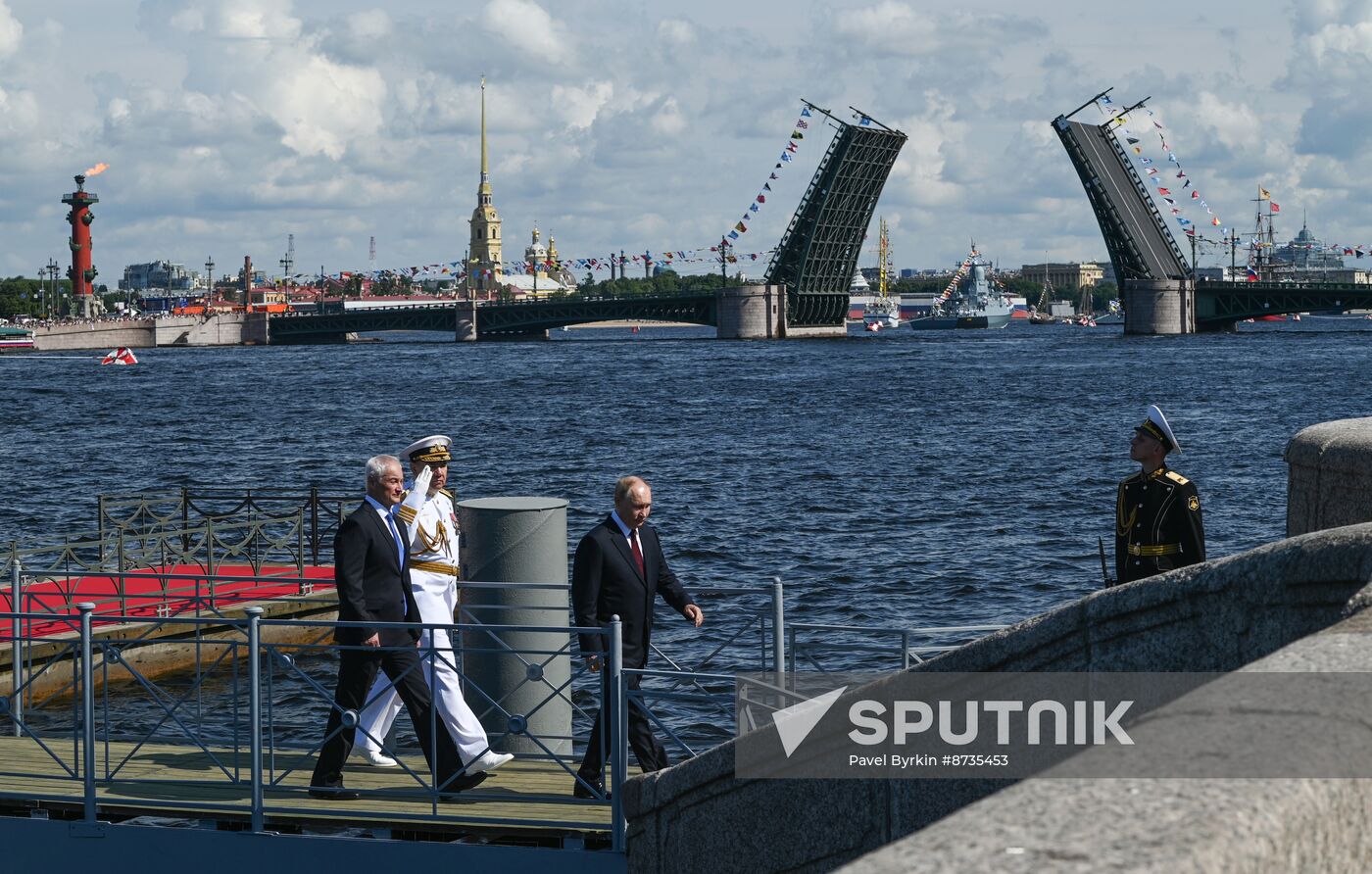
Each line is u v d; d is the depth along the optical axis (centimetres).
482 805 843
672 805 585
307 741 1608
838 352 16238
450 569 916
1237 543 3478
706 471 5106
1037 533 3491
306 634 1923
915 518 3794
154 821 934
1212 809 205
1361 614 313
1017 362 13412
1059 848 193
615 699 787
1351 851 221
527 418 7744
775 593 953
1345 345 16062
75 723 880
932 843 201
